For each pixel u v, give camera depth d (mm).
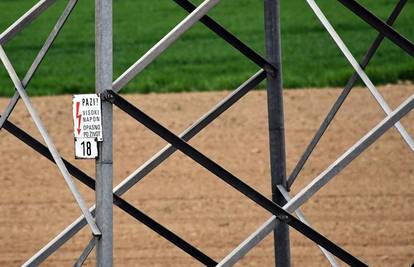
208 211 47031
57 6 107062
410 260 38938
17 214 47188
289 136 57375
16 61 82750
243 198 48812
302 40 85125
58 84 72438
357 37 85312
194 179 51969
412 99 21922
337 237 42312
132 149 56312
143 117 21422
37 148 25578
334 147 55312
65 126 60656
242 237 43094
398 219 44438
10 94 69312
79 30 95062
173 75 74188
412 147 23141
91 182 25656
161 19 98438
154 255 40875
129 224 45750
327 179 21938
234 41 24688
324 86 67562
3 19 99875
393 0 97500
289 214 21922
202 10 21719
